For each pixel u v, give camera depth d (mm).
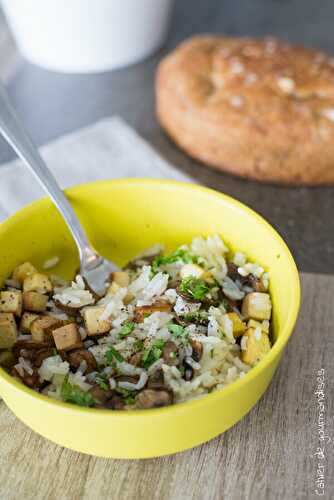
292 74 659
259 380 397
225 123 640
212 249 484
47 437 414
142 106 744
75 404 405
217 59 687
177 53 715
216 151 653
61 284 485
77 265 512
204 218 493
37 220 480
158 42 810
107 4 724
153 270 474
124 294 459
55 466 423
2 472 420
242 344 440
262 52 689
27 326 449
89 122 723
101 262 490
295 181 652
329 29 875
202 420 391
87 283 479
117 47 775
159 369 422
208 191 484
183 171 667
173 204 495
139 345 434
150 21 771
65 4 718
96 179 637
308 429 440
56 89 765
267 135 632
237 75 665
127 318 446
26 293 457
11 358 440
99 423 380
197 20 884
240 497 412
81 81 778
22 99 751
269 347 435
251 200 641
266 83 654
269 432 438
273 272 460
